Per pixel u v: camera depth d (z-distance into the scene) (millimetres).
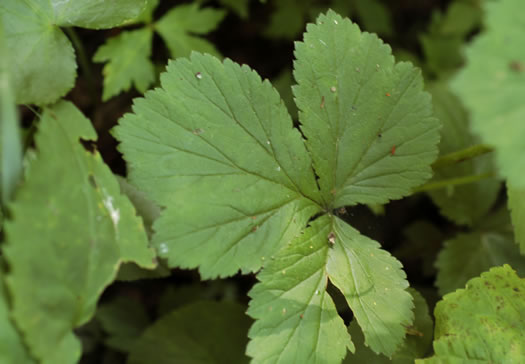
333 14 544
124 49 604
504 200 644
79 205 508
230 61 535
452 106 639
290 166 539
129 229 519
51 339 497
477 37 491
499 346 531
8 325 494
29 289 495
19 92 529
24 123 634
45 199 500
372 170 546
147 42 609
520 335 532
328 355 521
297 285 526
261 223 530
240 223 527
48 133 509
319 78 541
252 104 535
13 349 493
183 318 613
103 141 644
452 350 534
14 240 494
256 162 533
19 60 532
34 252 497
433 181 626
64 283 501
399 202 669
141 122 526
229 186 529
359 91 544
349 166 546
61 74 535
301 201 540
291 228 534
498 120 488
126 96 650
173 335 610
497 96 489
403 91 544
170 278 658
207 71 533
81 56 623
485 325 534
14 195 499
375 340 525
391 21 759
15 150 496
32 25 536
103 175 519
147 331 611
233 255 523
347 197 547
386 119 544
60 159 508
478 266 606
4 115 490
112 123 646
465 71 490
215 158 529
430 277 645
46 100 528
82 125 521
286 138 538
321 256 534
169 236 519
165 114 528
